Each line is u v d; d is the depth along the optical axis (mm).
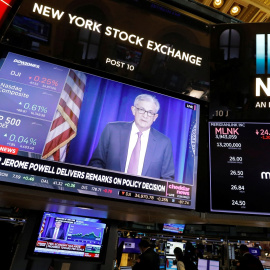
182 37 3006
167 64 2830
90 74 2535
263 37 3049
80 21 2686
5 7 2414
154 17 2984
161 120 2572
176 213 2262
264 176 2420
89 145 2227
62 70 2453
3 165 1946
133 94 2600
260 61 2963
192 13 3285
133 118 2475
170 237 7504
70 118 2270
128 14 2900
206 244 7453
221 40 3086
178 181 2350
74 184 2068
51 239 2863
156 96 2678
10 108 2125
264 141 2592
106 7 2840
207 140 2646
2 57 2309
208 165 2516
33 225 2875
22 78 2275
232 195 2357
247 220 2260
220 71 2969
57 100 2293
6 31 2371
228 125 2703
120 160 2260
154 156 2375
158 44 2885
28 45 2395
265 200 2318
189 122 2658
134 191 2195
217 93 2875
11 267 2689
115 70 2605
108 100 2475
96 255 2967
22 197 2170
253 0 5371
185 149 2508
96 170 2162
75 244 2928
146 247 3500
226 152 2561
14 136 2049
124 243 5883
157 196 2234
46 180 2010
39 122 2158
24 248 2777
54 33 2541
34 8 2555
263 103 2777
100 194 2102
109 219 3117
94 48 2623
